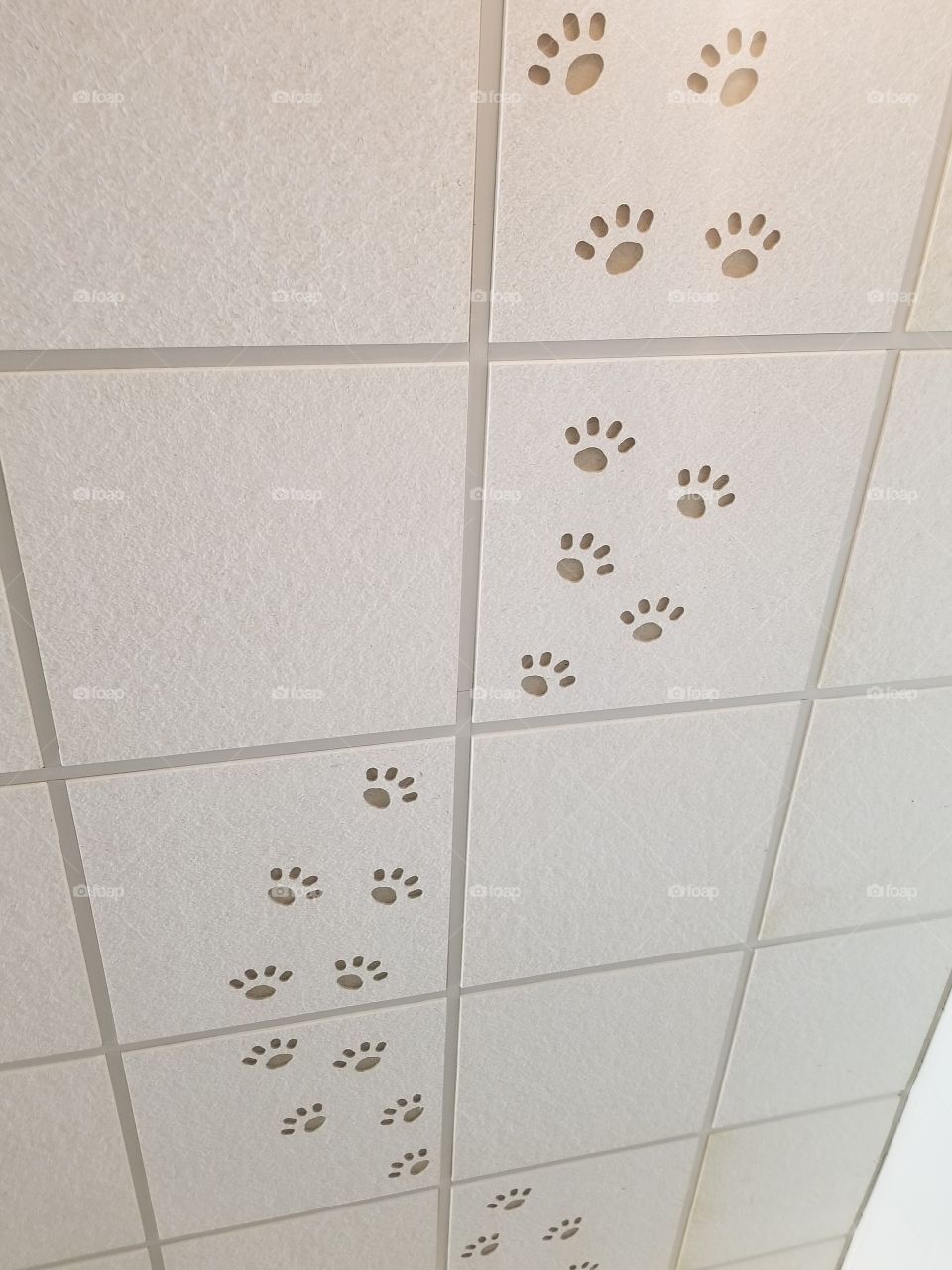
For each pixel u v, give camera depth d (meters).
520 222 0.85
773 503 1.02
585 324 0.90
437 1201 1.37
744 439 0.99
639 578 1.03
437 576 0.97
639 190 0.86
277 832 1.05
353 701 1.01
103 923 1.04
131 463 0.85
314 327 0.84
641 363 0.93
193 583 0.91
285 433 0.87
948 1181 1.40
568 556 1.00
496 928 1.18
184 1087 1.16
